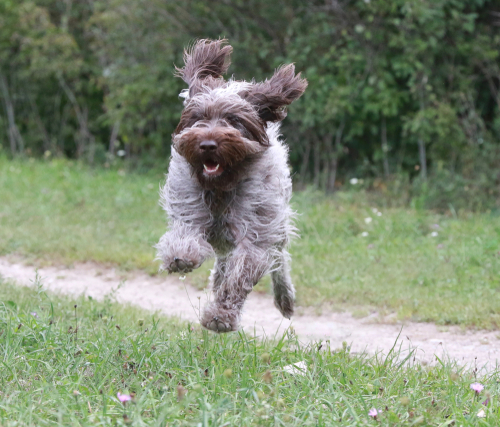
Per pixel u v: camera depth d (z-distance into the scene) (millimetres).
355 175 14219
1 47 17469
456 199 11914
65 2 17938
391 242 9500
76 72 16812
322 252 9195
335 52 13055
